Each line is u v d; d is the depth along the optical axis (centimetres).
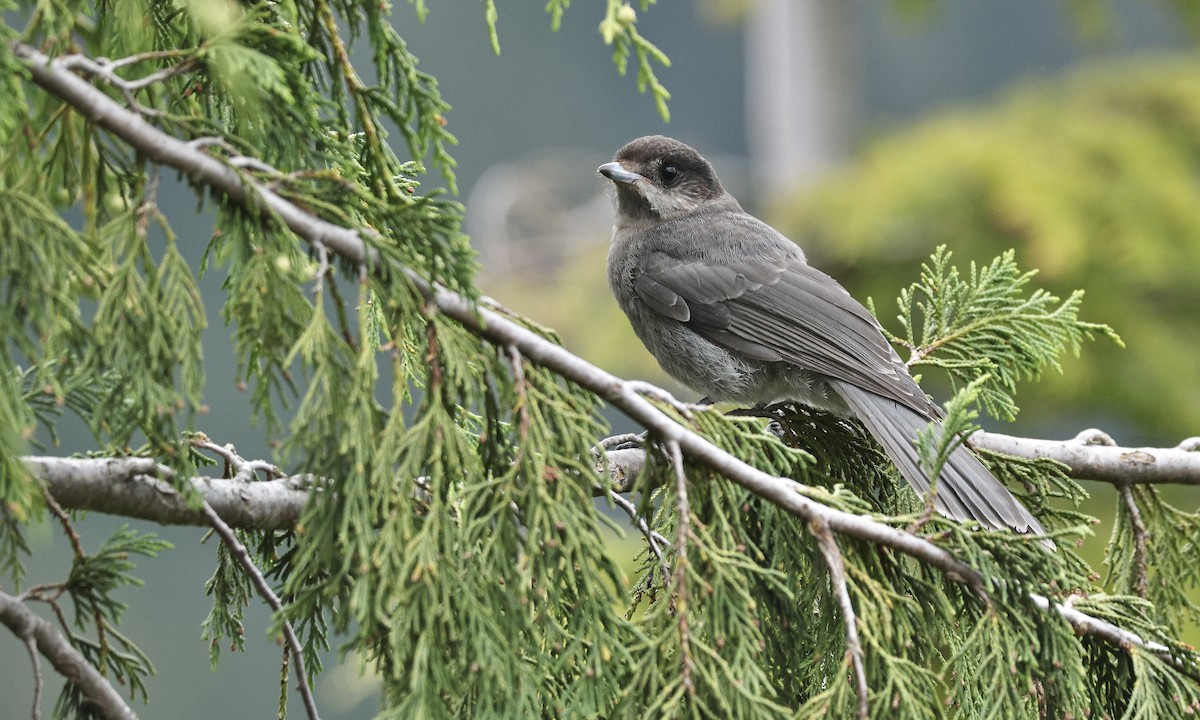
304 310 581
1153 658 716
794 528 688
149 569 2970
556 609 610
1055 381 2300
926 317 1027
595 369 622
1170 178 2452
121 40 682
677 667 595
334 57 674
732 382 1234
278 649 2941
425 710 551
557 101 5222
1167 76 2762
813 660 671
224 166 568
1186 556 980
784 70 3334
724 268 1255
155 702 2916
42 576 2462
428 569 561
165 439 557
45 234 538
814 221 2450
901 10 2895
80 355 561
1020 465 884
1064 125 2597
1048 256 2272
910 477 852
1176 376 2312
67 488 630
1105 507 2130
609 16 606
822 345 1148
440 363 605
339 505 579
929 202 2389
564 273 2967
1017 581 666
